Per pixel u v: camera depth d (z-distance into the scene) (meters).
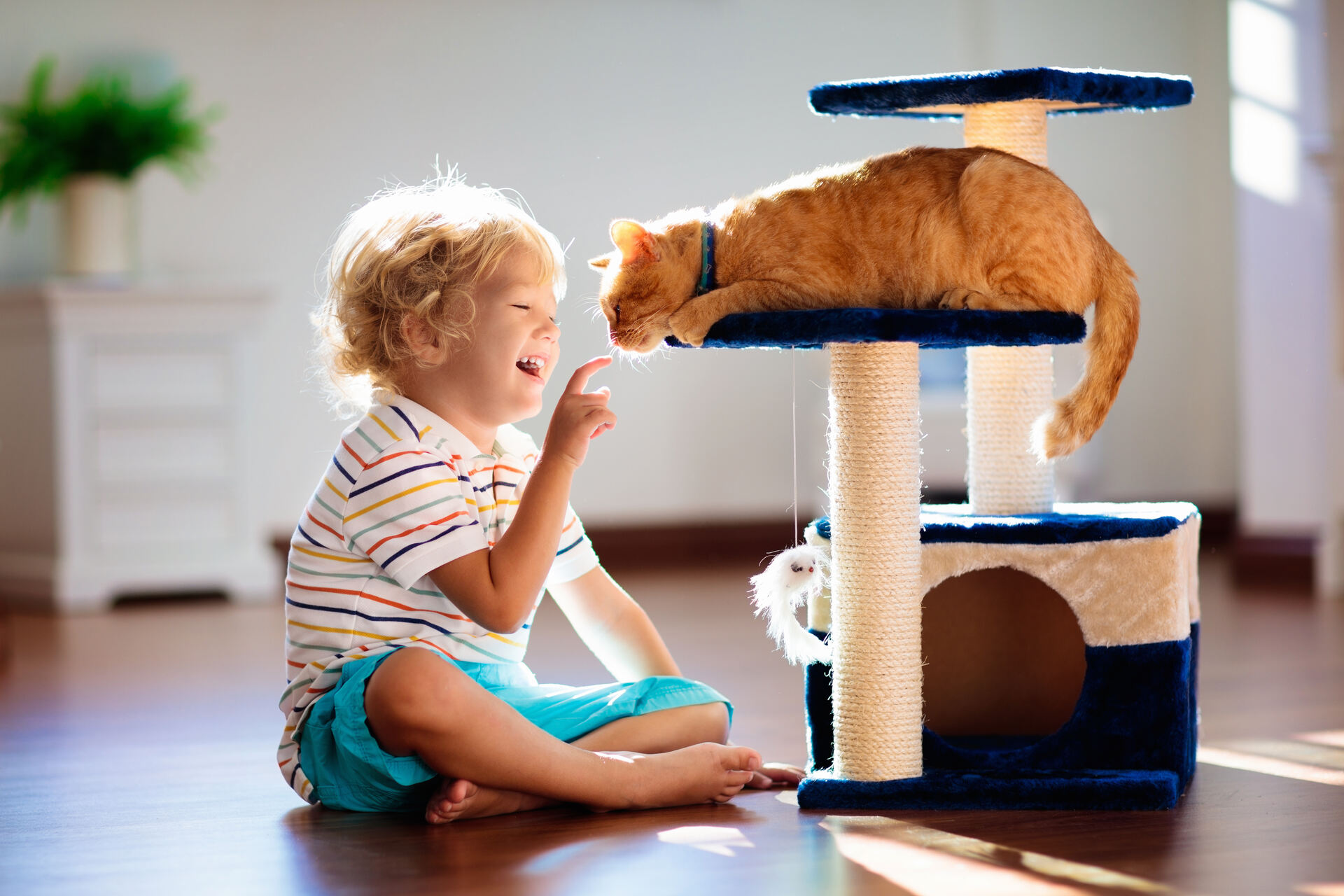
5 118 3.94
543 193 4.52
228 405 3.89
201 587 3.93
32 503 3.86
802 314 1.38
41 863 1.30
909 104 1.60
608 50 4.57
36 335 3.79
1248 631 2.90
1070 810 1.39
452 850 1.30
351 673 1.40
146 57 4.24
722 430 4.73
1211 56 4.90
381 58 4.40
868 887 1.15
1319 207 3.79
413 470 1.43
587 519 4.61
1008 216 1.43
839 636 1.43
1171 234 4.95
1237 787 1.51
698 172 4.66
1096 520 1.48
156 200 4.23
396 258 1.48
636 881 1.19
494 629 1.41
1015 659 1.71
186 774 1.72
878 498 1.40
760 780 1.53
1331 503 3.61
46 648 3.02
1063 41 4.80
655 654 1.65
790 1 4.73
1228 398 4.97
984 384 1.71
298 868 1.26
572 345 4.50
